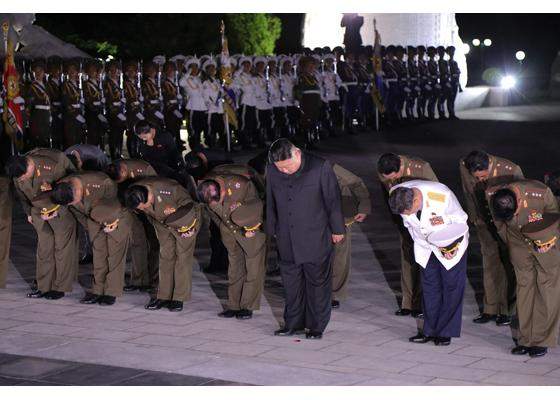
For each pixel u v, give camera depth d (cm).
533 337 998
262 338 1072
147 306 1196
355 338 1069
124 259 1221
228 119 2550
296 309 1078
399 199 984
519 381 920
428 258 1033
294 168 1038
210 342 1056
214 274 1383
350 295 1254
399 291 1272
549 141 2864
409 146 2798
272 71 2738
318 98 2717
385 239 1594
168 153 1449
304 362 983
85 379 928
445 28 3681
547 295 989
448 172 2355
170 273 1196
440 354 1008
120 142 2455
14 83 2150
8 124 2152
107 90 2428
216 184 1098
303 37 3897
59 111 2369
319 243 1048
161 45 3769
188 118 2589
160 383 916
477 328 1103
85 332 1100
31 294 1261
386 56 3206
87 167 1380
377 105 3053
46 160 1223
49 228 1248
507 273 1106
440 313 1041
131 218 1215
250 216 1109
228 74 2531
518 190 978
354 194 1154
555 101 4144
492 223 1091
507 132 3067
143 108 2491
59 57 2428
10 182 1271
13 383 917
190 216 1149
